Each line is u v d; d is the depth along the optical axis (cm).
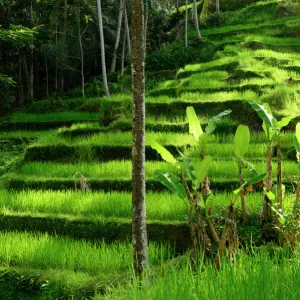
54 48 2625
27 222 926
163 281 391
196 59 2606
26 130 2086
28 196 1024
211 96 1667
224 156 1240
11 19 2522
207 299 356
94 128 1527
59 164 1298
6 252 758
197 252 575
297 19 2917
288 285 361
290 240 604
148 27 3072
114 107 1652
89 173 1195
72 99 2553
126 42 3055
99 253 744
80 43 2644
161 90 1934
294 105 1498
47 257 739
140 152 568
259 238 727
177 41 2938
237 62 2031
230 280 369
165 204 905
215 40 2880
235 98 1576
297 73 1942
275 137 704
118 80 2628
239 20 3167
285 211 638
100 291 634
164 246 810
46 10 2905
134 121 569
